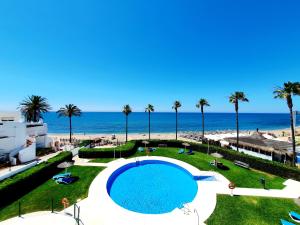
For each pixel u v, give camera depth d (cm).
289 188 2286
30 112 5216
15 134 3475
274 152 3469
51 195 2045
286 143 3759
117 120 19675
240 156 3262
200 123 17412
